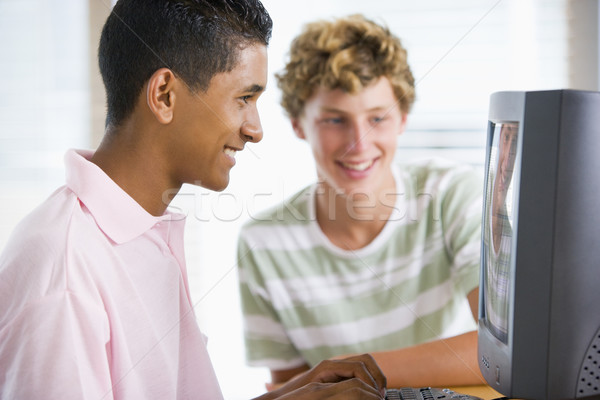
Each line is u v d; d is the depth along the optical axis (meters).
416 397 0.65
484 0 1.53
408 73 1.53
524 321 0.50
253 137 0.66
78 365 0.49
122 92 0.61
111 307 0.55
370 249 1.40
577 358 0.50
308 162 1.54
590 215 0.49
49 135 1.71
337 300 1.40
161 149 0.62
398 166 1.50
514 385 0.51
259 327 1.42
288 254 1.42
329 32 1.45
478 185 1.41
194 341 0.71
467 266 1.34
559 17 1.52
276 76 1.55
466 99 1.55
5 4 1.70
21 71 1.71
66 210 0.56
